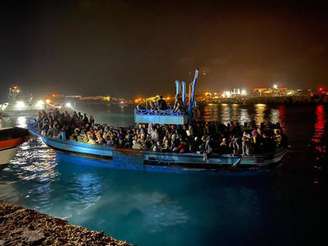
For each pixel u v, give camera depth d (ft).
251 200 49.11
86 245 26.86
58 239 27.84
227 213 44.29
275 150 58.39
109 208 46.39
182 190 53.88
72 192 53.47
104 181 59.36
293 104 485.56
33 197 51.31
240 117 256.73
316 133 139.95
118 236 37.73
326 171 66.18
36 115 191.21
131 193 52.80
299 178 60.70
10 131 72.18
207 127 63.98
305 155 85.10
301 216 42.93
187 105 68.59
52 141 76.48
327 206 46.24
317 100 510.99
